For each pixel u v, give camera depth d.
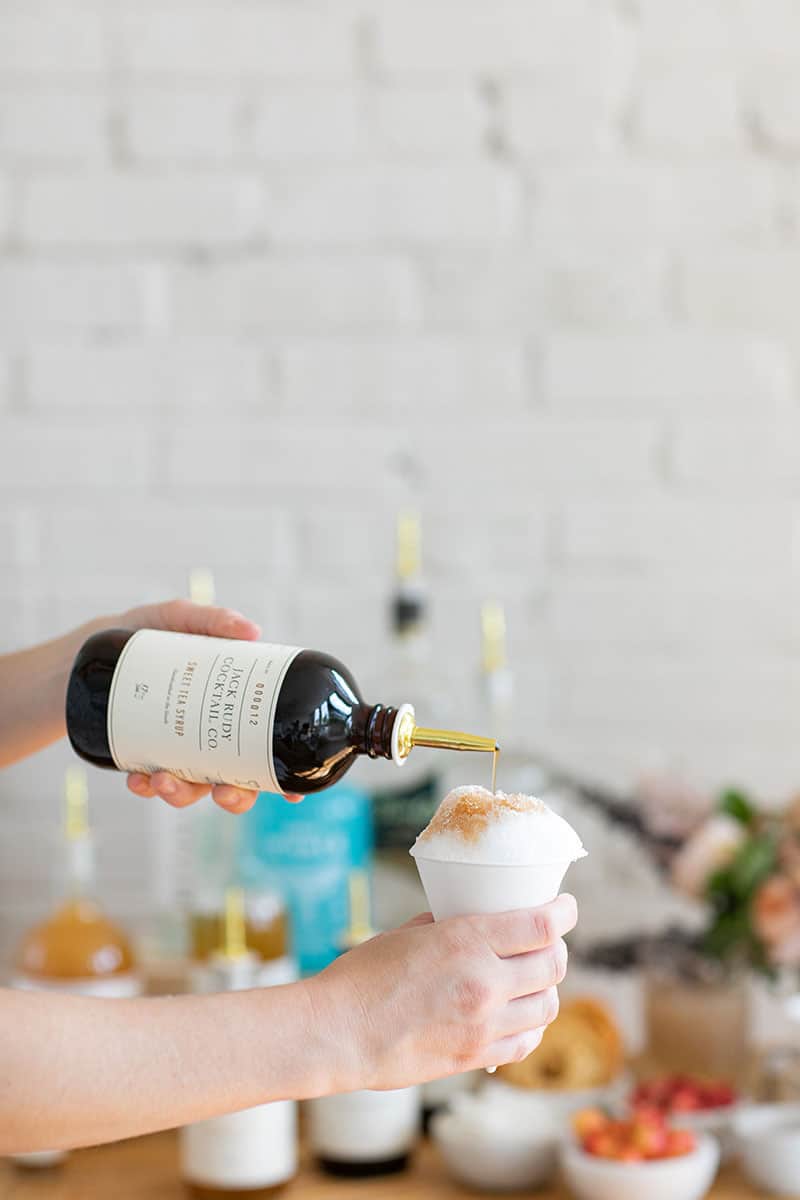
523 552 1.52
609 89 1.51
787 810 1.34
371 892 1.40
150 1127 0.80
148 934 1.51
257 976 1.27
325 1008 0.82
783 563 1.51
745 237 1.51
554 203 1.51
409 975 0.82
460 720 1.40
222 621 0.95
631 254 1.51
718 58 1.51
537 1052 1.33
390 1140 1.27
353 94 1.51
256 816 1.39
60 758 1.52
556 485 1.52
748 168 1.51
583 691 1.52
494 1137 1.22
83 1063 0.79
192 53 1.51
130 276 1.53
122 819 1.52
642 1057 1.44
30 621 1.53
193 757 0.89
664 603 1.52
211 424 1.53
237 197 1.52
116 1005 0.81
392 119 1.51
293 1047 0.81
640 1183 1.16
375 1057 0.82
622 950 1.38
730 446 1.51
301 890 1.38
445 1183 1.26
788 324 1.51
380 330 1.52
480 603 1.52
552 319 1.52
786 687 1.51
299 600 1.52
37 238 1.53
